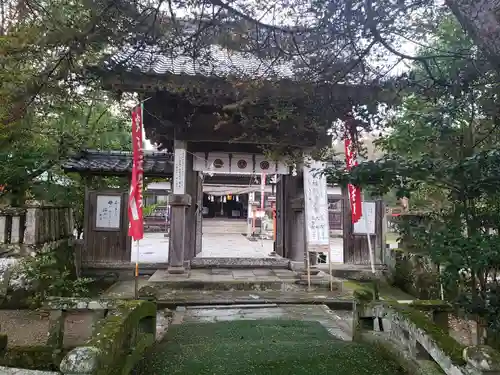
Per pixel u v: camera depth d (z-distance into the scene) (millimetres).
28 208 8594
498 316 3652
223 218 36562
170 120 9875
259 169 10562
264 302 8898
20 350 4578
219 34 4324
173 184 10203
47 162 8898
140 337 4898
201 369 4379
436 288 8992
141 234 7910
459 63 4004
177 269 10297
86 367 2771
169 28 4344
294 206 10734
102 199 11703
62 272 9461
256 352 5059
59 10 4363
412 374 4047
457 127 4508
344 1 3555
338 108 5047
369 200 12203
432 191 5922
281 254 12594
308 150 8016
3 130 5867
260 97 5355
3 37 4465
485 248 3279
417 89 4480
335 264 12289
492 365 2766
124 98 8133
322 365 4508
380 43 4062
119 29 4219
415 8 3742
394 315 4652
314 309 8539
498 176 3314
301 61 4457
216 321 7477
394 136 4816
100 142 13133
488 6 3160
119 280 11508
